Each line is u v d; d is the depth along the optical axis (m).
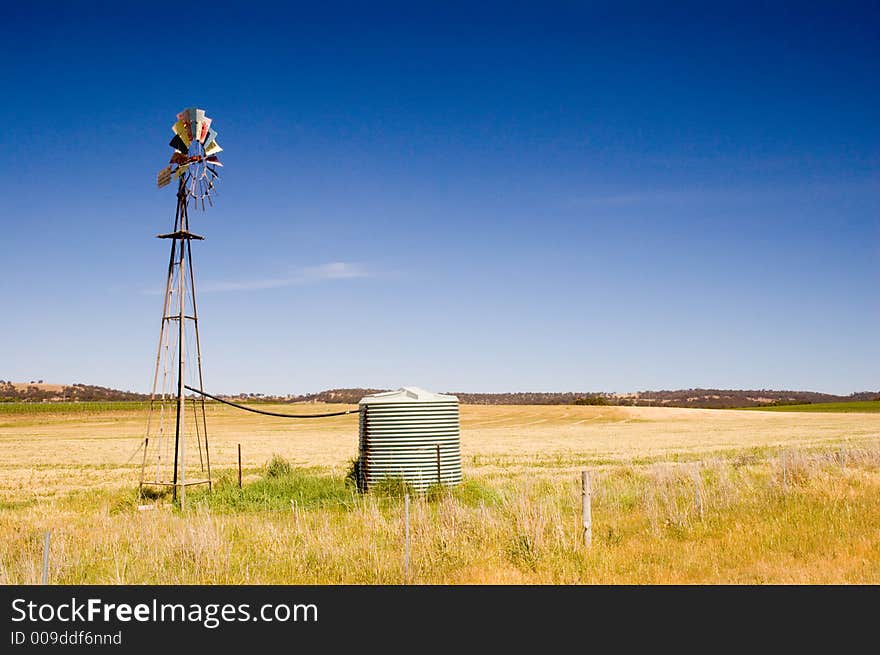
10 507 24.66
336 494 22.25
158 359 24.91
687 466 24.27
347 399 159.38
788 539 13.80
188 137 25.14
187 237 25.47
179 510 21.61
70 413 132.75
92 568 13.55
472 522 14.86
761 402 194.88
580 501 19.38
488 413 125.25
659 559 12.97
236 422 116.75
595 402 168.50
